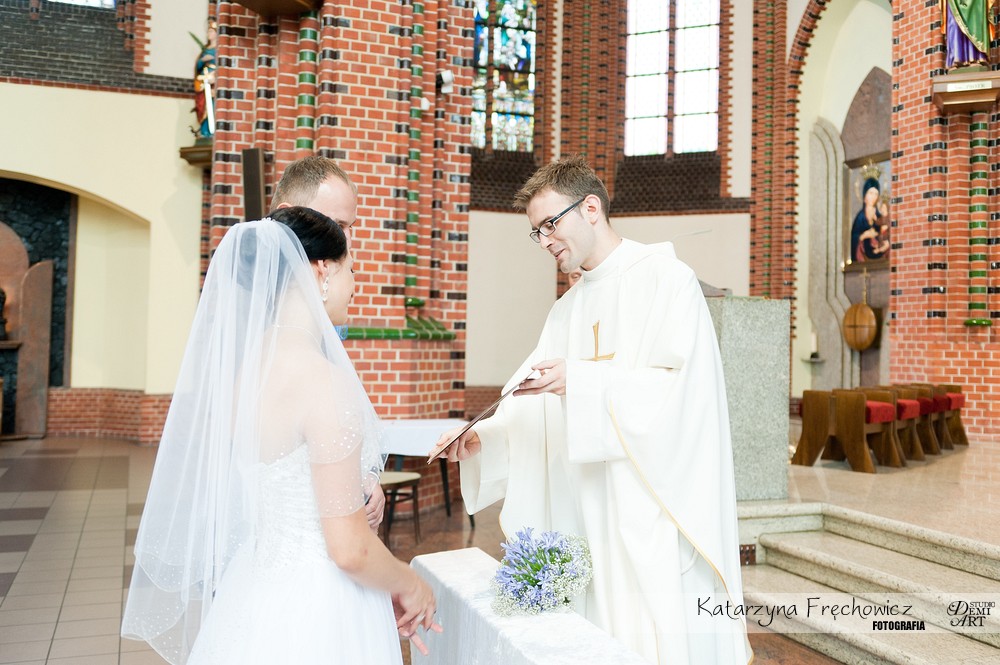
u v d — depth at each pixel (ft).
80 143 35.68
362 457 5.40
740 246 46.75
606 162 50.19
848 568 13.08
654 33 49.73
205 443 5.62
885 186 39.88
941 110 30.25
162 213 36.52
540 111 49.57
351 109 20.07
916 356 31.12
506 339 47.98
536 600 6.84
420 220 22.38
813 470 20.83
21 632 12.92
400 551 17.26
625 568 7.49
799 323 44.65
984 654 10.43
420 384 21.21
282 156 20.11
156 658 11.89
